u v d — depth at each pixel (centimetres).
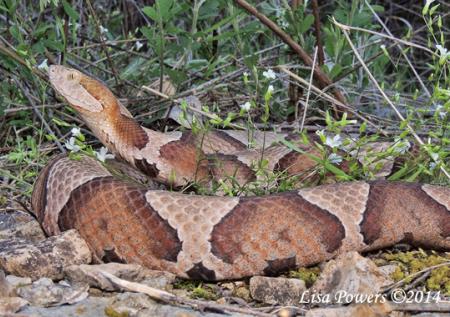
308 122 791
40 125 771
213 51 865
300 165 674
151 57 848
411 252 566
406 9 1077
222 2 769
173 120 782
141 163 649
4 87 768
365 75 855
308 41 821
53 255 518
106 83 828
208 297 507
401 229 558
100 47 866
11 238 553
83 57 852
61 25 741
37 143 756
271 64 883
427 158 643
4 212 639
